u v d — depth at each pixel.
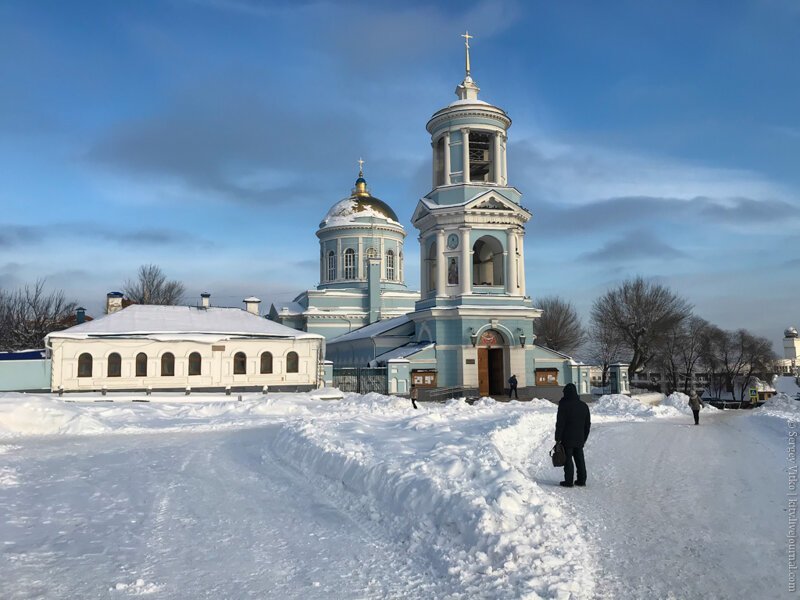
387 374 39.62
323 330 59.06
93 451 16.61
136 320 39.59
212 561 7.60
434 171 45.34
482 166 45.50
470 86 44.56
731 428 22.36
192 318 41.09
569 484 11.37
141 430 21.66
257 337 39.69
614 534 8.32
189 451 16.48
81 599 6.34
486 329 41.47
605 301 68.56
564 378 42.81
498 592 6.43
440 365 41.06
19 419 20.97
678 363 77.50
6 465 14.19
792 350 97.94
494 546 7.44
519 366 41.53
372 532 8.90
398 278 62.56
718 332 80.62
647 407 31.08
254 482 12.41
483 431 16.83
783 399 37.28
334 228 61.31
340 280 61.03
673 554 7.53
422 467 10.65
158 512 10.02
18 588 6.61
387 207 63.81
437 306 41.81
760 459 14.66
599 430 20.58
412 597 6.43
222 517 9.72
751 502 10.14
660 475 12.52
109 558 7.68
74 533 8.78
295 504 10.58
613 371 46.44
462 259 41.97
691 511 9.55
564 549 7.45
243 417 25.84
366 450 12.98
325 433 15.67
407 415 24.39
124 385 37.19
